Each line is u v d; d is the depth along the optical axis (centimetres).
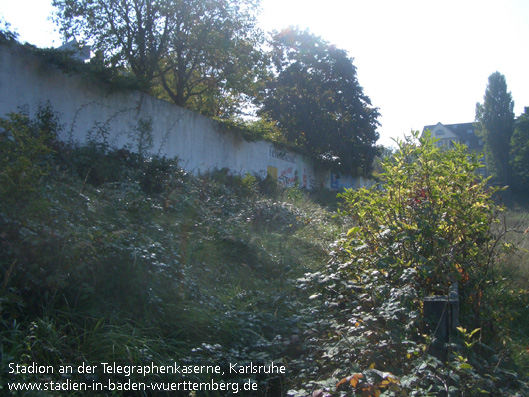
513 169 4625
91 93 1162
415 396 295
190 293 482
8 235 415
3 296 362
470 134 6178
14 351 324
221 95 1919
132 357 354
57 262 412
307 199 1614
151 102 1354
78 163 864
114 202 668
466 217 463
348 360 358
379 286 438
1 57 951
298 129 2727
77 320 390
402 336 373
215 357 382
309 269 693
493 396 325
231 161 1797
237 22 1612
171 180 949
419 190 482
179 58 1619
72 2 1409
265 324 450
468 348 341
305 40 2792
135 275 441
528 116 4747
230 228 773
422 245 454
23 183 437
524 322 554
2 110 948
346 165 2864
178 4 1467
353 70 2838
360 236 501
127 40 1486
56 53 1052
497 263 680
